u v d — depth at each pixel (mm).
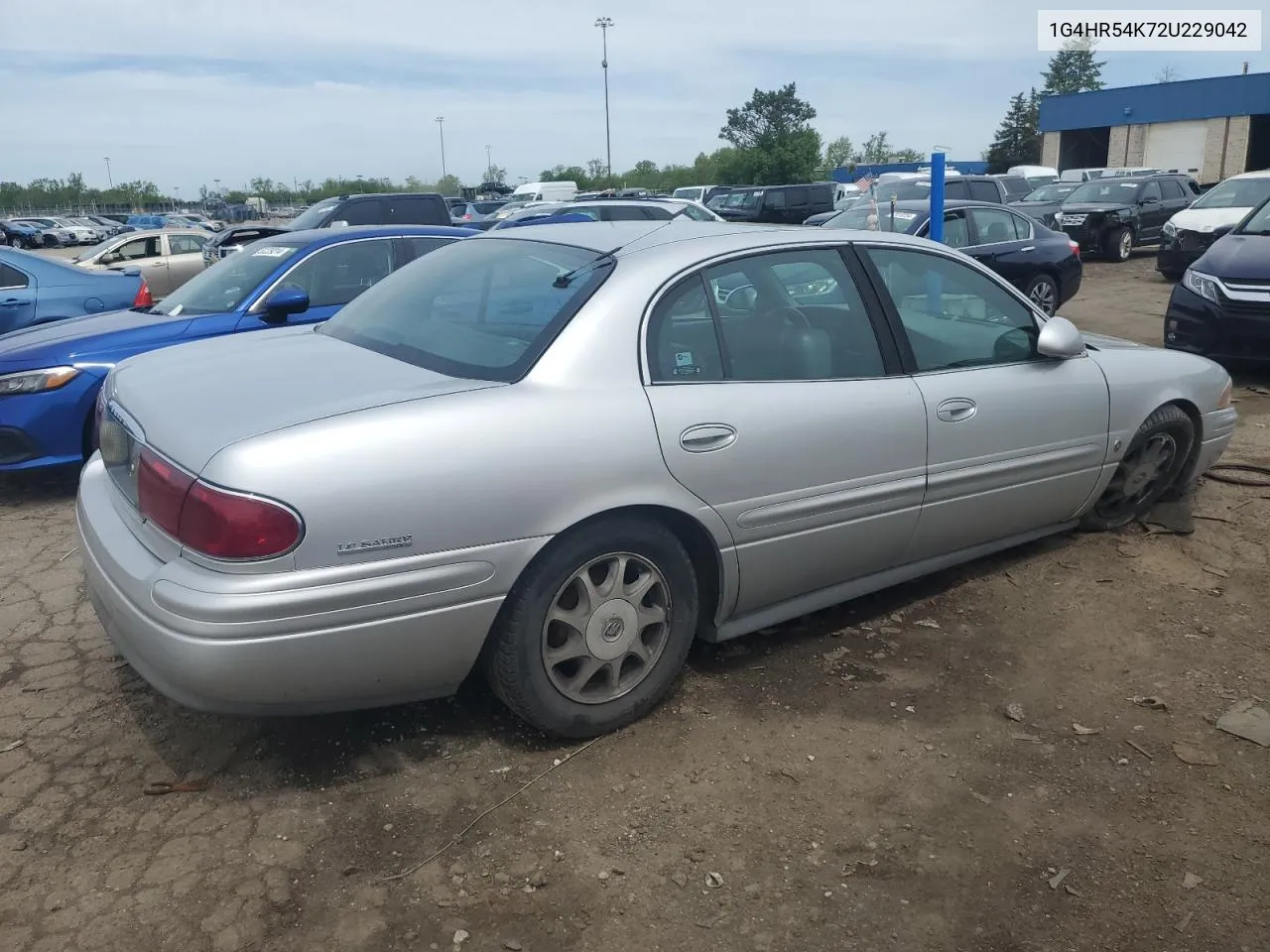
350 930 2352
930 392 3682
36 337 6008
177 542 2619
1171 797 2885
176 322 6035
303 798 2830
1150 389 4508
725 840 2678
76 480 6133
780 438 3252
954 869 2588
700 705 3328
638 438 2945
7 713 3281
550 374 2906
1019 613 4020
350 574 2553
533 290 3236
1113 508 4746
